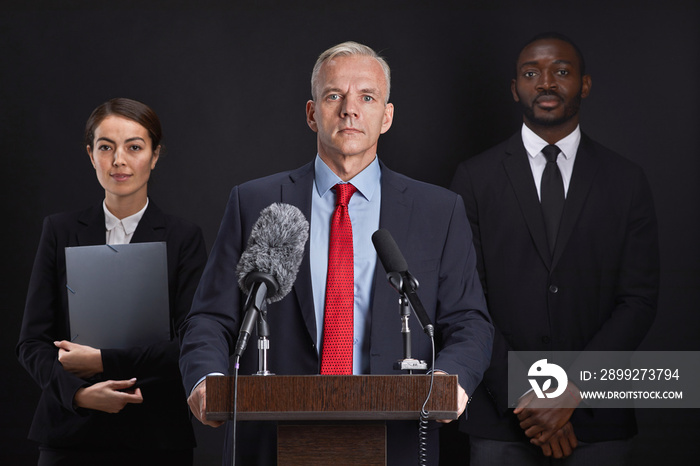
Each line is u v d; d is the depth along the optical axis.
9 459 6.05
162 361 5.10
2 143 6.33
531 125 6.04
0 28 6.41
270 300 3.02
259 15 6.44
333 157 3.99
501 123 6.16
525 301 5.75
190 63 6.42
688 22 6.13
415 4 6.33
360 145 3.92
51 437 5.17
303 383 2.64
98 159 5.57
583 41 6.16
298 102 6.40
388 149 6.24
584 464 5.53
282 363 3.70
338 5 6.41
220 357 3.39
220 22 6.45
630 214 5.91
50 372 5.10
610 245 5.85
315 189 4.07
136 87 6.40
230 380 2.67
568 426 5.51
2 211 6.28
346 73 3.96
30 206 6.29
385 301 3.77
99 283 5.29
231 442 3.61
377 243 3.06
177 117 6.38
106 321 5.25
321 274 3.87
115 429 5.14
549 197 5.89
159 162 6.34
